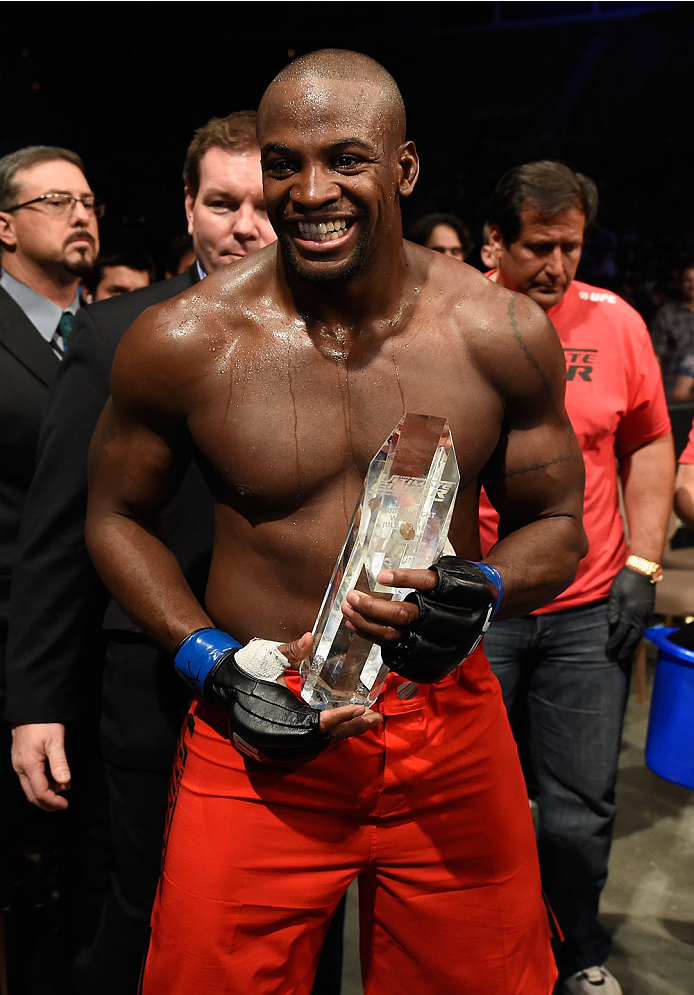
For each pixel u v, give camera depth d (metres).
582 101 10.20
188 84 9.74
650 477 2.04
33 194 2.06
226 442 1.07
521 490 1.15
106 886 1.66
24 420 1.74
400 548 1.00
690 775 1.82
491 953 1.20
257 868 1.12
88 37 9.23
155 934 1.18
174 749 1.48
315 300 1.04
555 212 1.88
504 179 1.97
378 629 0.95
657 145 9.52
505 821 1.19
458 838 1.17
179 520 1.43
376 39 10.26
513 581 1.09
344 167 0.98
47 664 1.50
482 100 10.48
